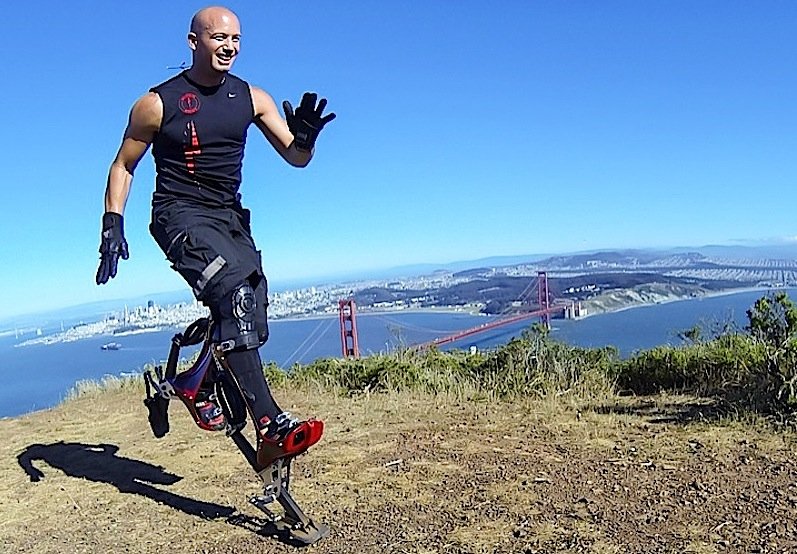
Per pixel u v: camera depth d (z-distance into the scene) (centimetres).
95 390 903
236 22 369
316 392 802
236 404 393
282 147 398
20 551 395
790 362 586
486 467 490
